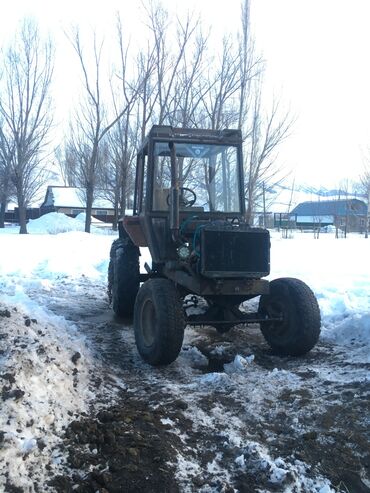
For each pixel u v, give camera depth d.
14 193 34.09
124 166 23.64
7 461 2.99
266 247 5.47
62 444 3.40
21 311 5.12
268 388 4.67
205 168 6.50
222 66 20.06
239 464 3.42
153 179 6.40
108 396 4.42
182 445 3.62
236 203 6.57
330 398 4.38
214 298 5.77
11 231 32.31
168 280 5.65
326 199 67.12
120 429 3.65
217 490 3.14
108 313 8.14
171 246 6.05
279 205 66.75
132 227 7.16
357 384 4.56
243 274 5.34
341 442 3.71
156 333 5.20
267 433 3.89
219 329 5.86
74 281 11.01
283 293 5.71
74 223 35.94
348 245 19.42
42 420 3.50
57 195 55.97
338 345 6.11
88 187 25.84
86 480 3.10
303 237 28.89
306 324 5.48
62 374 4.22
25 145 28.11
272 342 5.84
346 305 7.60
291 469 3.37
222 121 20.00
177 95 20.80
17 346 4.07
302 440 3.76
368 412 4.05
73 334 5.60
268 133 21.48
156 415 3.98
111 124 24.34
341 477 3.36
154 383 4.88
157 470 3.25
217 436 3.75
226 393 4.61
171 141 6.41
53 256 13.88
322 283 9.72
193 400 4.42
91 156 26.53
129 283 7.54
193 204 6.39
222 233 5.32
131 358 5.73
